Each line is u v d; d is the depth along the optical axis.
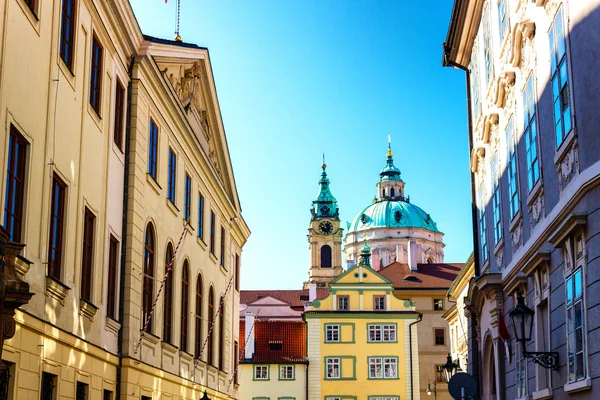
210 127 39.22
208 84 36.69
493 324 24.56
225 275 43.12
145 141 27.30
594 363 14.64
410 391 72.25
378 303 74.69
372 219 138.38
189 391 34.00
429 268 95.44
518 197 21.62
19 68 16.77
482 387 27.20
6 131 15.96
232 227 45.47
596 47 14.78
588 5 15.18
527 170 20.70
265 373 72.44
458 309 60.72
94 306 21.97
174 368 31.22
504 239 23.91
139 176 26.47
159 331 29.00
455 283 59.41
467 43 30.44
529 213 20.38
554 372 17.69
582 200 15.29
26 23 17.17
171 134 31.08
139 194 26.44
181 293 32.62
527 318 17.98
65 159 19.80
